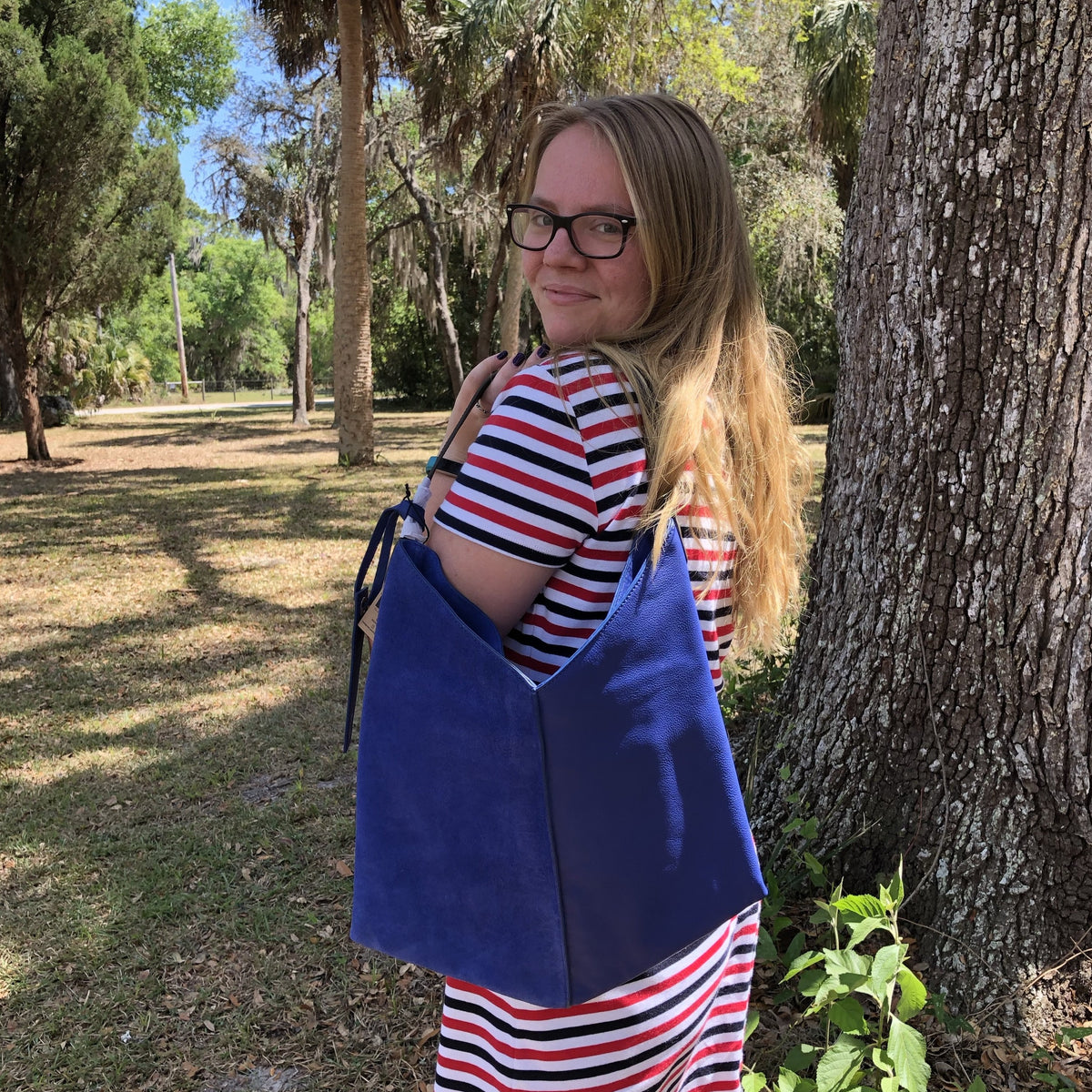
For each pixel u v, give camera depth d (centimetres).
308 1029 248
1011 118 188
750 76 1537
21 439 2138
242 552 841
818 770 246
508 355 118
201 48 3059
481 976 93
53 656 572
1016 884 210
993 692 210
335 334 1392
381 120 2030
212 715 470
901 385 215
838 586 242
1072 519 197
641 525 94
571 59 1379
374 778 96
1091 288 188
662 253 105
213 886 316
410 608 92
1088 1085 193
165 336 5756
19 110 1289
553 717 87
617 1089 99
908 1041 167
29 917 303
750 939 123
